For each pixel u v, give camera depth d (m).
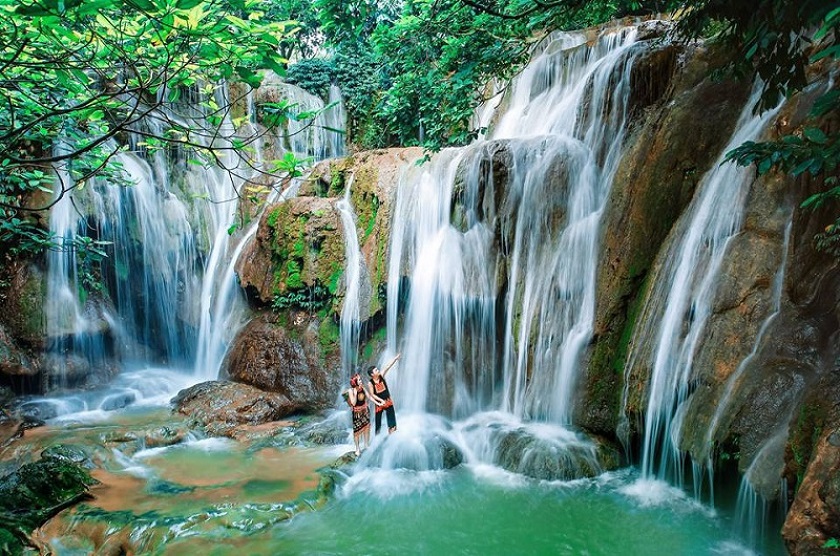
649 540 6.11
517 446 8.13
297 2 15.95
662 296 7.18
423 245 10.97
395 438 8.64
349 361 11.44
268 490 7.56
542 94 11.88
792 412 5.25
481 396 10.19
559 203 9.30
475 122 13.95
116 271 12.80
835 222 4.90
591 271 8.47
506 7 7.43
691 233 6.97
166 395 12.12
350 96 18.64
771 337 5.77
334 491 7.50
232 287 13.60
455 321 10.44
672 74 8.69
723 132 7.21
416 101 13.48
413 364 10.68
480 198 10.20
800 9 4.05
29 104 5.24
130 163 13.26
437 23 7.45
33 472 7.32
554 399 8.73
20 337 11.46
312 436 9.48
